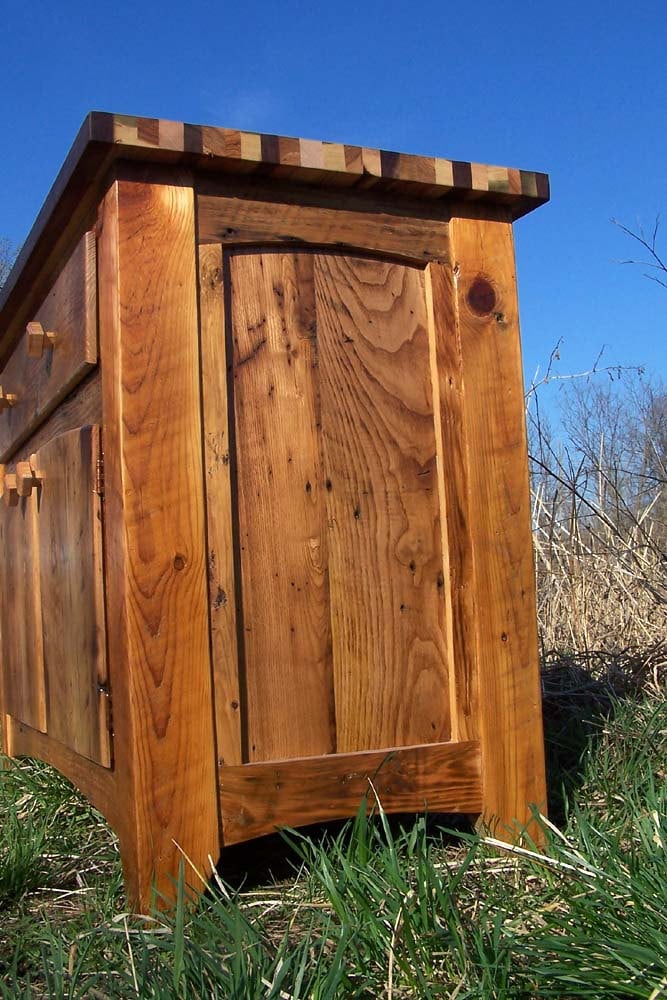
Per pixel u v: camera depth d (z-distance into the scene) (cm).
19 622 307
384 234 231
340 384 224
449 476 232
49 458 259
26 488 275
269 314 218
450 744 225
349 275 228
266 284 218
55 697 256
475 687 230
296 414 218
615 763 273
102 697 209
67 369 237
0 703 345
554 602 425
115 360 202
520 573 236
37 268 264
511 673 232
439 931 163
